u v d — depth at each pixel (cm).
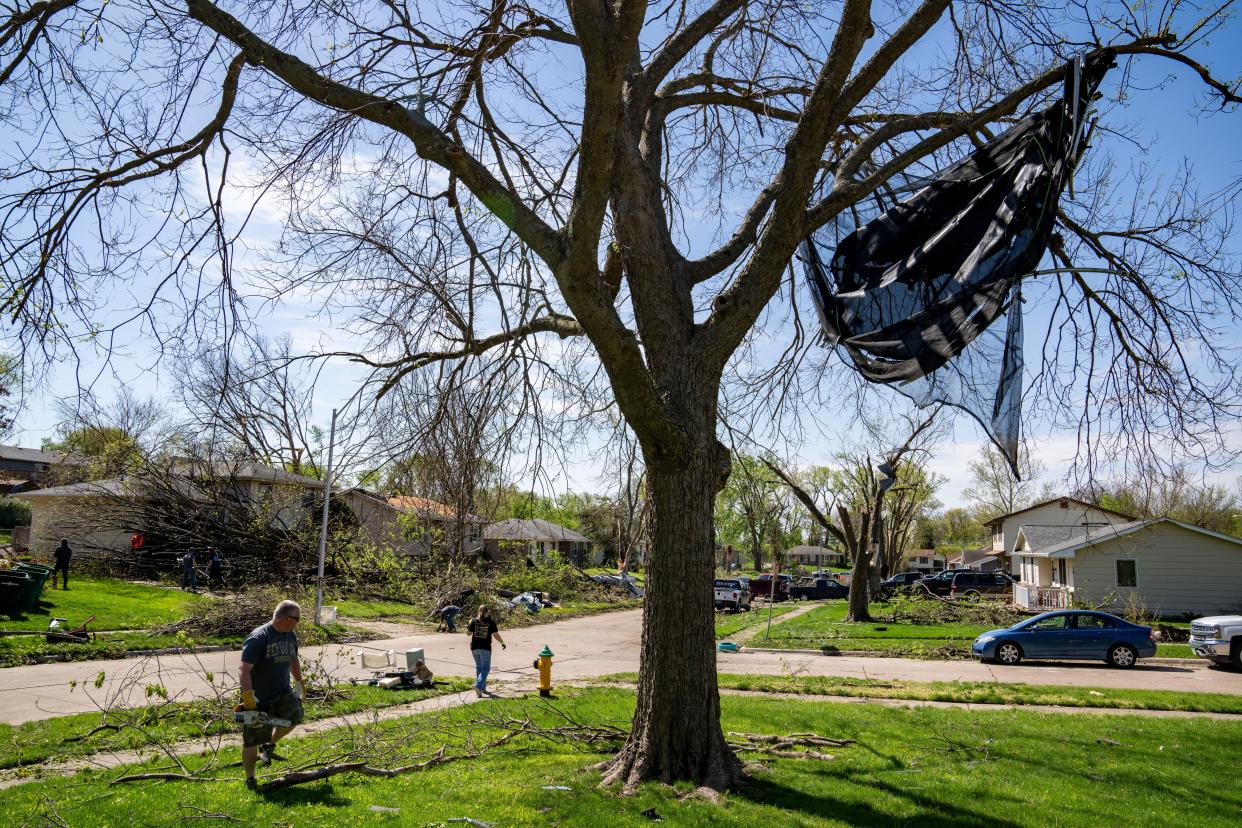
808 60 886
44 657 1457
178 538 2948
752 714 1163
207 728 977
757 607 4800
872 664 2061
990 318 619
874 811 658
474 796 681
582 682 1579
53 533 3148
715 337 713
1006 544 4822
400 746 903
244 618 1956
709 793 657
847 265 756
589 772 742
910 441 1911
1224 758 941
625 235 708
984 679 1769
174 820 618
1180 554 3175
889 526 6238
